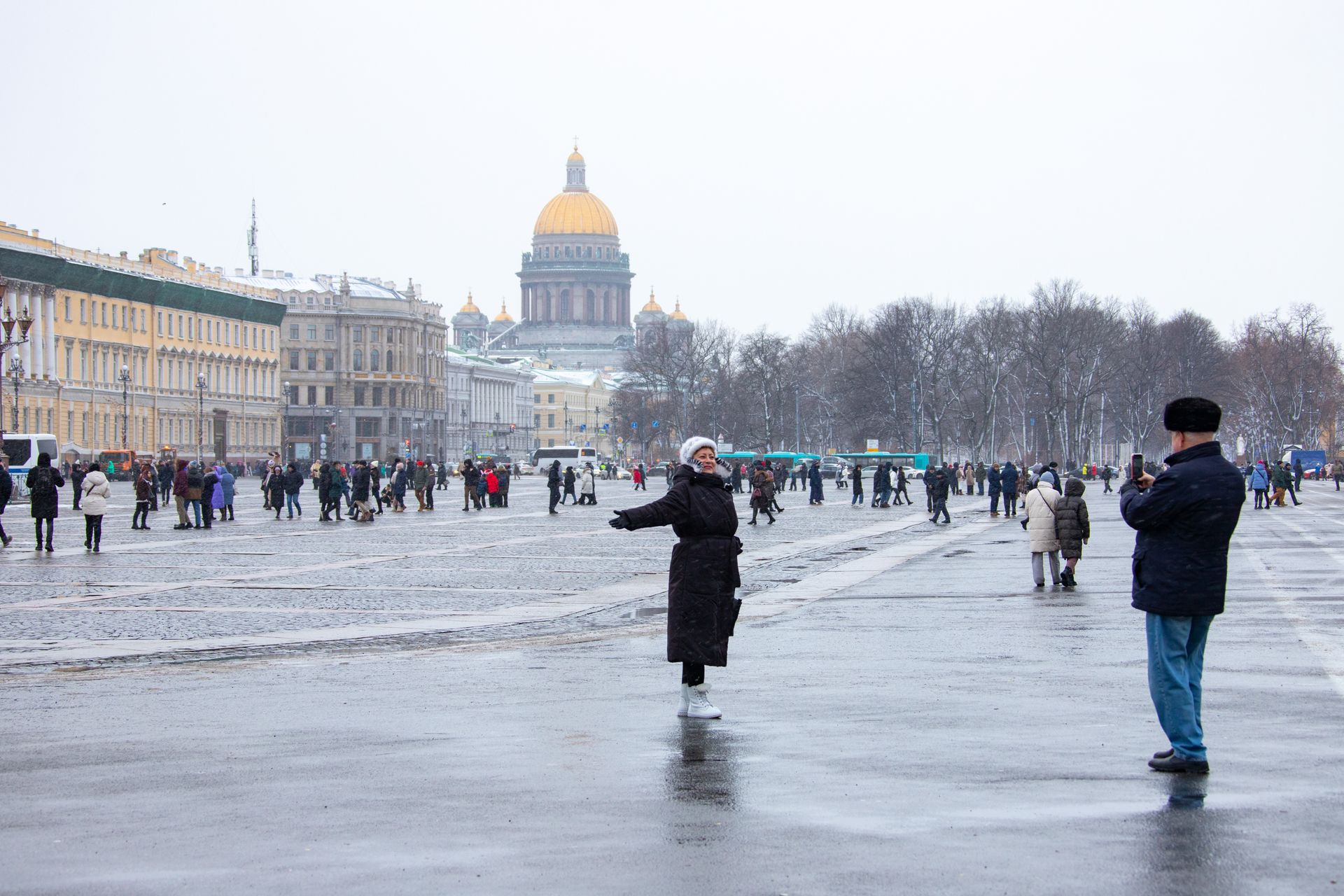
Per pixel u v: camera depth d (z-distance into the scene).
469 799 12.09
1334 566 37.03
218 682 19.05
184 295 170.38
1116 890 9.47
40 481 46.00
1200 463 12.71
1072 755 13.45
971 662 19.94
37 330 139.50
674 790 12.31
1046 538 31.69
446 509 88.06
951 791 12.09
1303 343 191.75
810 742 14.24
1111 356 189.62
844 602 29.30
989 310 194.12
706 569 15.64
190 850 10.61
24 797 12.32
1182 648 12.75
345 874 10.01
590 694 17.64
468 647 22.69
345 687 18.47
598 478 196.50
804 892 9.48
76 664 21.25
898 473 96.56
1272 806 11.50
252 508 86.00
